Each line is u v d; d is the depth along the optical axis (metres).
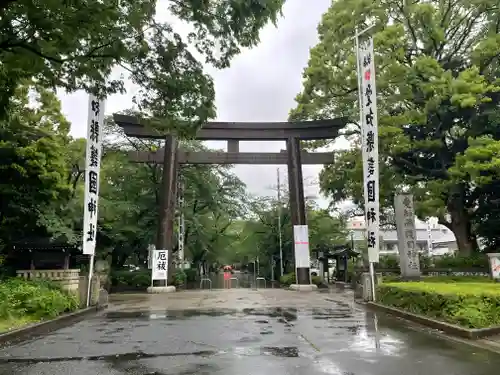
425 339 9.05
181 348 8.31
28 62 9.86
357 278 29.91
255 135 28.59
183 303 19.02
